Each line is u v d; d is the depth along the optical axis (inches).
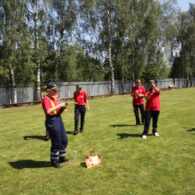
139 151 198.5
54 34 819.4
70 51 834.2
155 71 1353.3
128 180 143.0
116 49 1100.5
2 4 665.6
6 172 166.1
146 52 1168.8
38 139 263.6
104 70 1078.4
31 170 168.1
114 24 1035.9
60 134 170.9
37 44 743.1
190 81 1870.1
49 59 844.6
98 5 983.0
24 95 781.9
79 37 956.6
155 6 1152.2
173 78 1717.5
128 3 1011.3
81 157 192.2
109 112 468.4
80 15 860.0
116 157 186.1
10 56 679.7
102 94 1061.1
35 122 387.2
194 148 199.8
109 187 134.9
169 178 143.3
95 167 167.3
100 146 220.7
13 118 449.4
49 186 139.9
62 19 839.7
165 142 223.1
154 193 125.8
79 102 279.0
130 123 335.3
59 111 170.1
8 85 740.7
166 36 1359.5
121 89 1206.9
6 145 241.4
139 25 1076.5
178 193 125.0
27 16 718.5
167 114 397.7
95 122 355.6
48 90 168.9
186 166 160.9
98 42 1019.9
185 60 1584.6
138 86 314.0
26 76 844.6
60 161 179.6
